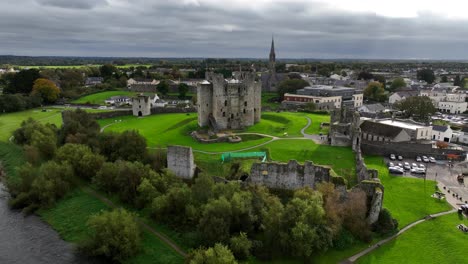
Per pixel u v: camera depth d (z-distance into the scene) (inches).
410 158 4515.3
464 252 2508.6
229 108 4886.8
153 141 4534.9
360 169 3361.2
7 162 4456.2
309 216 2541.8
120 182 3366.1
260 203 2881.4
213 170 3563.0
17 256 2716.5
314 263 2481.5
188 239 2743.6
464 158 4475.9
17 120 6412.4
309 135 4682.6
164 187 3211.1
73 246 2839.6
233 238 2529.5
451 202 3262.8
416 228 2837.1
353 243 2659.9
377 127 4997.5
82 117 5014.8
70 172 3659.0
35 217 3289.9
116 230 2691.9
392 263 2450.8
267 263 2504.9
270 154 3838.6
